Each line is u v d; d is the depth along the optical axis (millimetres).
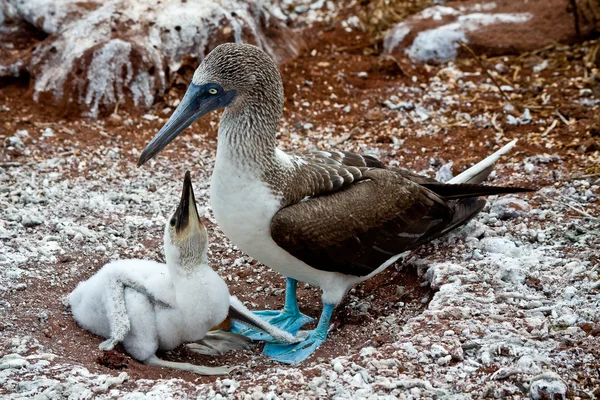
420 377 10055
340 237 11727
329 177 11984
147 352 11141
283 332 11781
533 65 19641
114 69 18328
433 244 13438
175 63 19109
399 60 20297
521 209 14086
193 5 19500
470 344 10523
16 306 11938
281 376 10164
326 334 12156
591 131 16672
